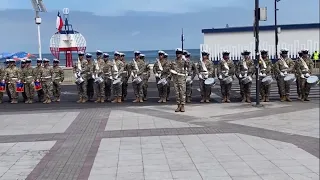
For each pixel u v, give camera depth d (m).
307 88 15.96
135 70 16.86
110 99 17.41
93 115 13.12
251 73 15.85
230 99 17.25
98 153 8.05
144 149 8.30
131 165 7.16
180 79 13.38
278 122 11.26
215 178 6.34
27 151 8.38
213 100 16.95
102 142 9.03
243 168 6.86
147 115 12.80
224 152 7.93
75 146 8.77
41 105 16.64
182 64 13.37
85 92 17.22
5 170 7.00
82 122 11.84
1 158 7.83
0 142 9.31
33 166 7.23
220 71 16.00
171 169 6.87
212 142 8.80
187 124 11.08
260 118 11.98
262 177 6.36
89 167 7.09
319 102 15.60
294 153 7.80
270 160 7.33
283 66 15.93
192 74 16.25
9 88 17.64
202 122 11.39
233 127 10.57
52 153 8.18
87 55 17.03
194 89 22.19
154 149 8.27
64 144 8.98
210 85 15.77
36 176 6.62
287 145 8.48
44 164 7.35
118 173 6.70
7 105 16.97
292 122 11.23
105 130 10.48
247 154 7.77
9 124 11.84
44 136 9.94
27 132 10.53
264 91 16.06
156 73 16.52
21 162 7.52
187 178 6.37
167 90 17.06
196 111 13.59
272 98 17.27
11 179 6.48
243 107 14.43
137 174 6.63
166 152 8.02
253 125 10.84
